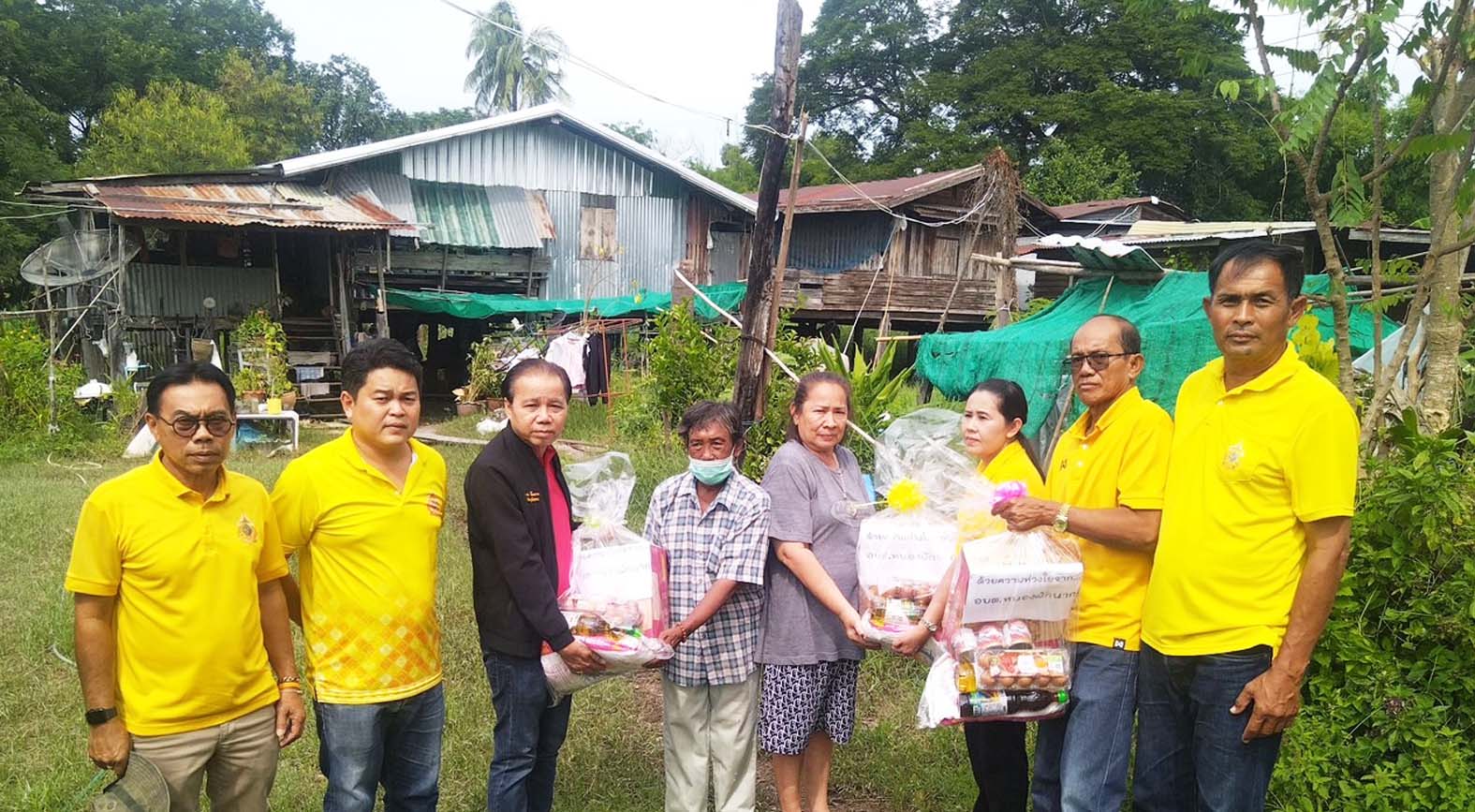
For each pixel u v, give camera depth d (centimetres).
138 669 227
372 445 255
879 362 745
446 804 338
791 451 304
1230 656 224
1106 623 257
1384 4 262
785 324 791
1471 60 297
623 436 1061
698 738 305
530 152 1764
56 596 540
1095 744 253
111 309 1359
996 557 248
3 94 2536
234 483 241
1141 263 866
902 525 279
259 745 244
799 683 299
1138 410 258
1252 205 2573
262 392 1260
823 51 3272
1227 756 228
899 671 448
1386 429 332
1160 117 2580
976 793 336
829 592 288
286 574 260
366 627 251
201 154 2541
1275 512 221
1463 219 317
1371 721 288
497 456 272
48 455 1084
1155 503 249
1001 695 248
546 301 1712
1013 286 1255
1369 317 696
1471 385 465
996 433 300
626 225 1853
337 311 1559
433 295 1644
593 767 366
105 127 2666
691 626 291
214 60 3166
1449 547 288
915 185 1833
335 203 1507
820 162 3167
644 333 1519
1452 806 268
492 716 405
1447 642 292
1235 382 234
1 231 2294
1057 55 2711
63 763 355
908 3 3197
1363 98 307
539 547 274
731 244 1959
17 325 1319
